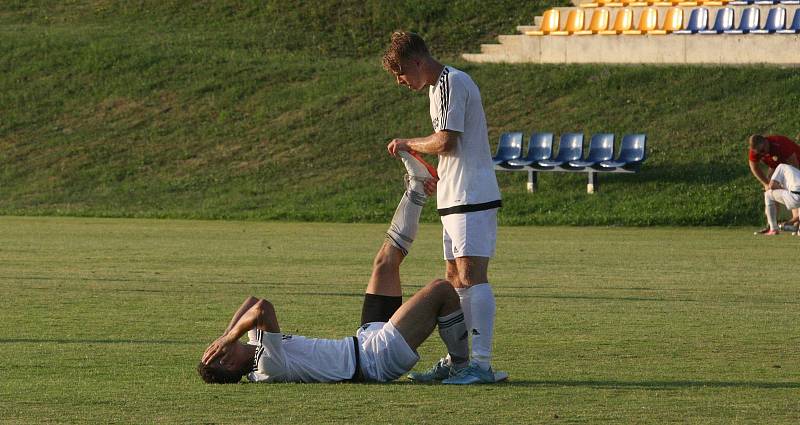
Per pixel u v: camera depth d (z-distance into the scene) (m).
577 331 28.75
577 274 44.78
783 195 66.19
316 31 123.44
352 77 108.88
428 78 22.19
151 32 125.56
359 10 125.94
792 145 66.81
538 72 103.06
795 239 63.62
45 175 98.81
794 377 21.80
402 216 23.20
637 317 31.50
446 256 23.12
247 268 46.78
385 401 19.25
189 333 28.14
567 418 17.80
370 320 23.16
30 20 132.62
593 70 101.12
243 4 130.50
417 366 23.47
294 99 106.44
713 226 75.69
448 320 21.38
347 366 21.08
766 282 41.56
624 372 22.50
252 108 106.19
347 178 91.81
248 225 76.81
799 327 29.39
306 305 34.38
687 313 32.38
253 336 20.94
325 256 53.00
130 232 69.31
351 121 100.94
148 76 114.00
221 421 17.52
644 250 56.97
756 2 102.00
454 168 22.19
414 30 120.25
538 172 87.44
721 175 82.56
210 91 110.00
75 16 132.75
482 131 22.30
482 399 19.45
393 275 23.23
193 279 42.19
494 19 119.31
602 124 93.12
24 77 116.19
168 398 19.45
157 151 101.06
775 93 91.94
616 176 84.75
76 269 46.00
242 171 95.62
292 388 20.48
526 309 33.38
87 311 32.50
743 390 20.33
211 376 20.69
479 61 109.00
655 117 92.38
